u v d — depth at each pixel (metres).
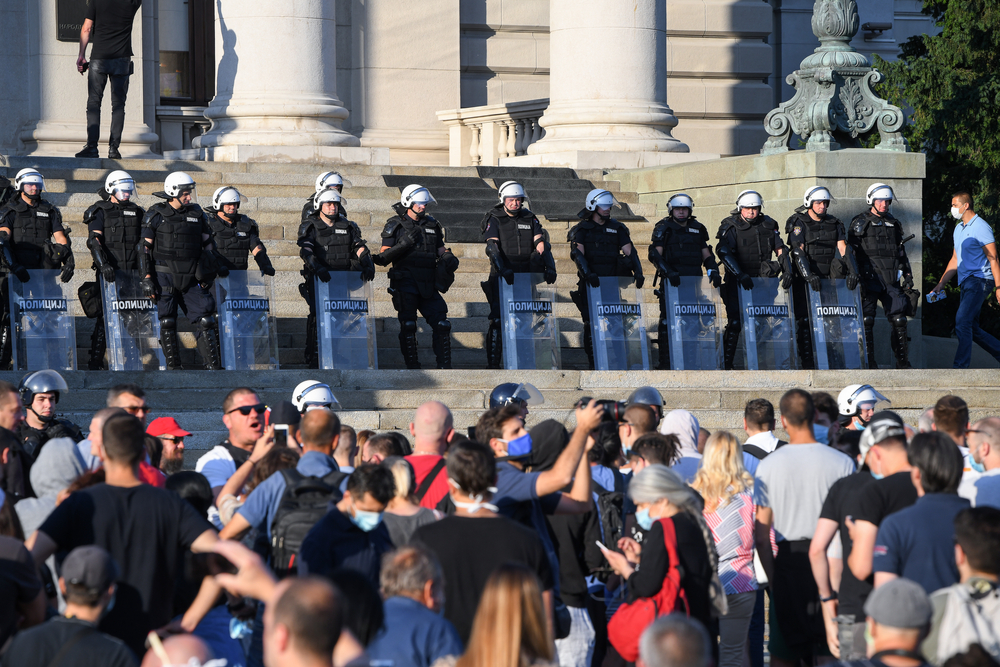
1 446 23.22
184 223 46.75
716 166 64.38
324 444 21.75
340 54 88.06
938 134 79.44
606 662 23.08
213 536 18.78
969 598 17.30
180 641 15.17
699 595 20.70
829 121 59.66
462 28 91.94
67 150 77.06
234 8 67.44
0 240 44.72
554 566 20.41
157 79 84.75
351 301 49.16
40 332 45.09
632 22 73.31
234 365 47.47
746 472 23.81
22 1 77.75
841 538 22.36
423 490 21.89
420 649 15.99
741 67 97.31
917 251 60.47
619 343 52.03
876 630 15.67
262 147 65.88
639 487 20.88
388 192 64.44
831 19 60.44
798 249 53.06
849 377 47.69
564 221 64.62
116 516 18.45
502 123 84.44
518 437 22.30
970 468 24.89
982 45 79.44
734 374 47.06
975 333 54.62
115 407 23.86
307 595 12.99
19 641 15.84
